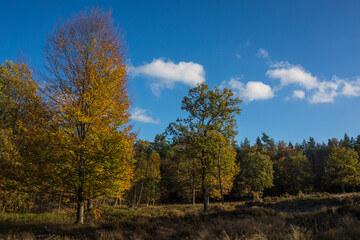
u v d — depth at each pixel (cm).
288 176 6156
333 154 5706
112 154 989
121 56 1237
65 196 1073
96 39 1172
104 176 995
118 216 1598
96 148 984
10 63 1617
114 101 1102
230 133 2009
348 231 678
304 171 6225
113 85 1101
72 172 978
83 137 1062
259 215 1341
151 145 6212
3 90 1479
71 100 1054
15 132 1591
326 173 6125
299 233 742
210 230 952
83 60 1114
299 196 3100
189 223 1169
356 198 2319
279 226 939
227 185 2286
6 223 1111
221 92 2073
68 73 1073
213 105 2062
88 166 984
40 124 981
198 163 2162
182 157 2262
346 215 938
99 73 1119
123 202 4381
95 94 1044
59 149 953
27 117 991
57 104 1024
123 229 1016
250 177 4994
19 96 1105
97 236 845
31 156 936
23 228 980
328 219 955
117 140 999
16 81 1411
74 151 966
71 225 1027
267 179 4838
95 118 1023
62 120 1002
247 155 5519
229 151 2211
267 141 8094
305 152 9256
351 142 8931
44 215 1500
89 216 1530
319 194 3017
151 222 1173
